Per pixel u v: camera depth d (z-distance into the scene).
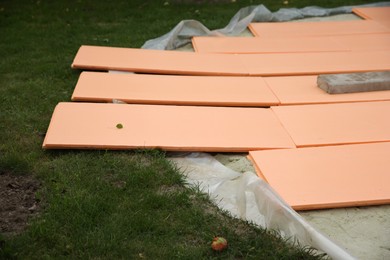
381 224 3.13
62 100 4.69
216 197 3.32
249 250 2.82
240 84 4.98
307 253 2.81
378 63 5.57
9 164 3.59
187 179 3.54
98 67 5.28
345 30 6.74
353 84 4.81
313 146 3.91
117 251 2.78
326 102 4.64
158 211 3.14
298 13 7.45
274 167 3.60
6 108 4.50
